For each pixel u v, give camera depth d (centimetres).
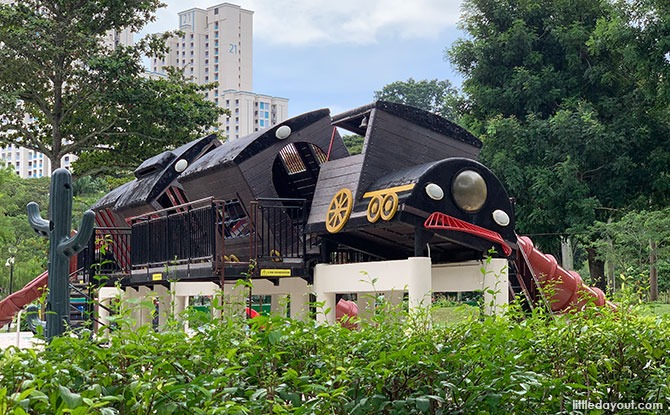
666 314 694
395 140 1364
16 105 3700
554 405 583
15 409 317
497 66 3394
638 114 3184
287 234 1480
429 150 1398
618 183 3142
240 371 431
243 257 1512
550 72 3278
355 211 1312
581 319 633
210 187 1555
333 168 1417
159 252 1597
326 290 1384
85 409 326
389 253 1460
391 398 494
